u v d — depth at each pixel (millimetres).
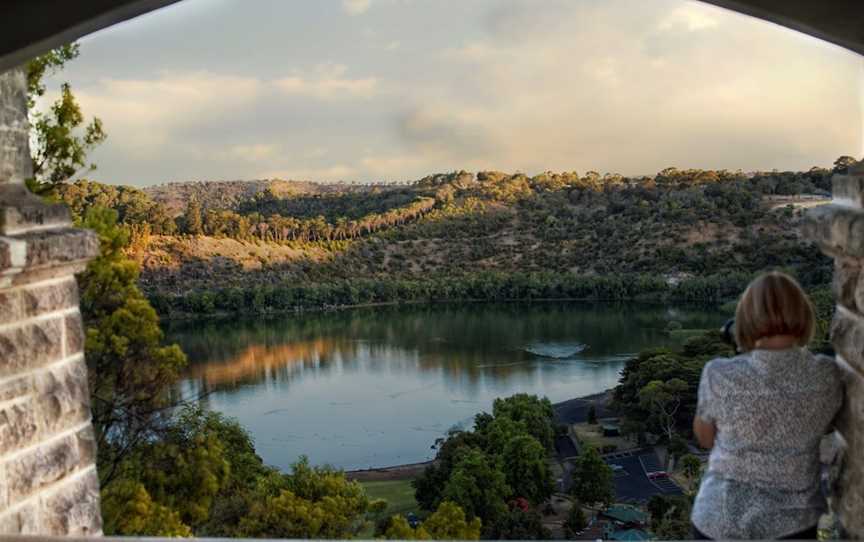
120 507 9820
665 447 55281
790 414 2150
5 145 3117
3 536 2389
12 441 2889
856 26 2375
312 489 20375
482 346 101875
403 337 109562
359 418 69500
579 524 40219
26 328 3012
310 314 126438
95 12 2576
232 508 18000
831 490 2521
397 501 47562
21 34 2604
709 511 2217
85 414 3342
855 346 2293
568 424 64312
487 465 40656
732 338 2445
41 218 3105
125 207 135625
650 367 60906
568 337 105125
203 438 12219
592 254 145500
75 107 9281
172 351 11344
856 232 2219
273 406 73312
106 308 10945
